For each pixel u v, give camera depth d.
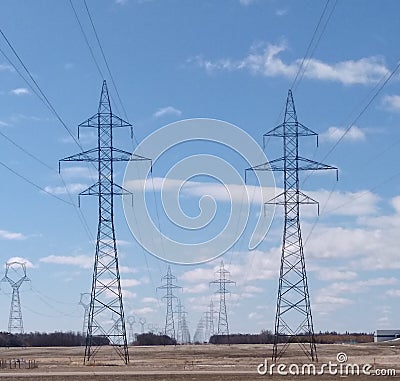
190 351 197.25
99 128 109.75
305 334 121.56
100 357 164.25
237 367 110.69
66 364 128.62
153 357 163.12
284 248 110.69
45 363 134.00
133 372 98.44
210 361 135.50
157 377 88.69
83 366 119.06
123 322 118.62
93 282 115.75
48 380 86.00
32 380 86.06
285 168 108.31
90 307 117.50
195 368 108.81
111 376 90.62
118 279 116.12
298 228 109.75
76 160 108.44
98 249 113.50
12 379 87.44
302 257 111.06
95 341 189.38
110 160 110.94
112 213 113.06
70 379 87.00
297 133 108.38
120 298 117.50
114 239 113.81
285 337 129.75
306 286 111.44
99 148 109.88
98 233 113.44
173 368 109.50
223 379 85.75
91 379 86.94
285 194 108.69
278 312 111.88
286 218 109.81
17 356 182.00
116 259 114.38
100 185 111.69
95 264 114.25
